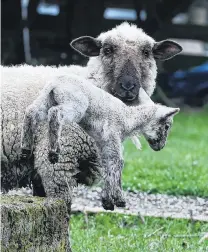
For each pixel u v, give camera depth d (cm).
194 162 2392
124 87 1334
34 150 1267
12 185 1320
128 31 1405
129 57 1364
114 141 1193
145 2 3856
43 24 3834
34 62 3834
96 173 1305
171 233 1584
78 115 1154
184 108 4572
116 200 1173
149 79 1398
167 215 1689
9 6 3691
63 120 1128
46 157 1257
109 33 1405
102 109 1197
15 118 1298
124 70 1349
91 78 1379
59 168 1265
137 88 1343
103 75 1370
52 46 3862
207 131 3466
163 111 1245
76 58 3797
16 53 3709
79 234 1541
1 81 1327
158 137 1264
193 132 3388
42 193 1321
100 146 1200
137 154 2633
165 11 3925
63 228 1220
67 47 3816
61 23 3844
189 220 1669
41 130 1262
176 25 3975
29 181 1319
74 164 1277
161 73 4328
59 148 1125
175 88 4644
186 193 1981
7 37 3697
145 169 2277
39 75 1348
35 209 1131
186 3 3938
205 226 1620
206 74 4700
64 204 1216
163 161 2464
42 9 4544
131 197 1911
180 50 1425
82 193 1905
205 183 2069
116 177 1180
